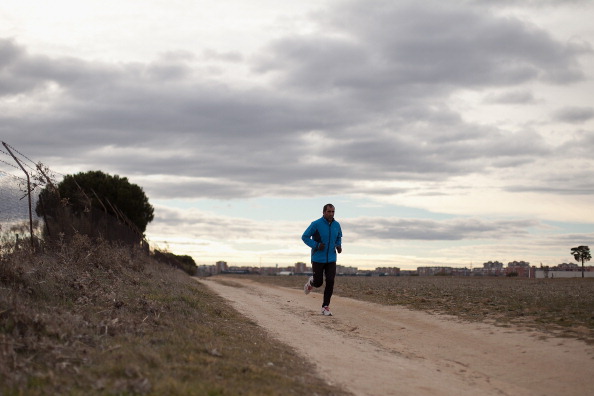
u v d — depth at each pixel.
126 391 4.99
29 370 5.30
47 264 11.07
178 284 18.05
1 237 10.93
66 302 9.16
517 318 11.37
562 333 9.30
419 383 6.69
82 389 5.00
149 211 41.97
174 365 6.06
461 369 7.67
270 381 5.98
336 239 13.85
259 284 33.69
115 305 9.50
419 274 72.56
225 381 5.68
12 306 7.08
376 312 14.17
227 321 11.27
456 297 16.97
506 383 6.86
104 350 6.38
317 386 6.09
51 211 13.41
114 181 39.91
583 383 6.64
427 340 9.91
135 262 16.98
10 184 11.77
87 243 14.36
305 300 18.52
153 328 8.27
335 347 9.10
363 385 6.42
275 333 10.34
